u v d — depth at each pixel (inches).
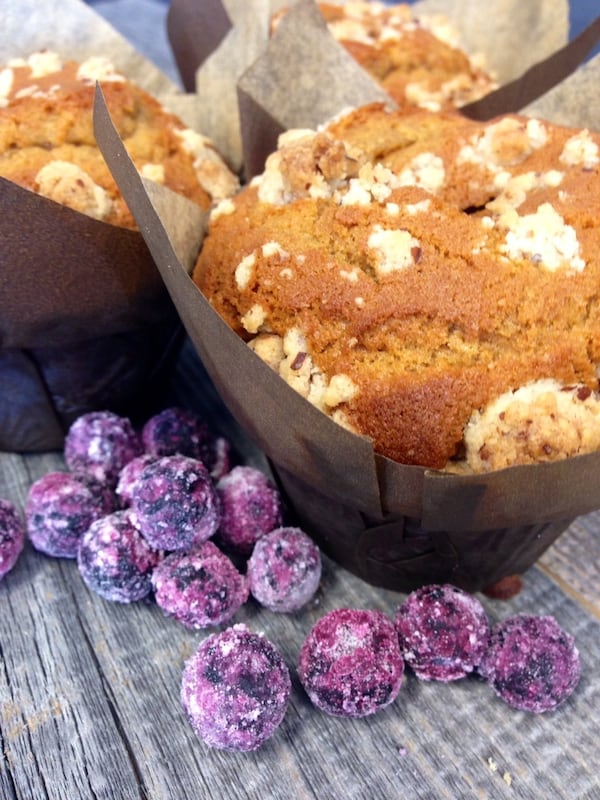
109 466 5.2
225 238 4.6
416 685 4.3
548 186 4.4
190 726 4.1
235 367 3.8
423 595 4.3
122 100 5.4
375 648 4.0
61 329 4.9
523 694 4.0
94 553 4.5
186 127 6.1
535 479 3.5
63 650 4.4
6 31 5.9
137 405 6.1
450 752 4.0
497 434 3.7
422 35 6.9
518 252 4.0
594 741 4.0
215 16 7.0
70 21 6.1
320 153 4.4
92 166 5.1
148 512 4.5
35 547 4.9
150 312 5.2
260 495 4.9
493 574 4.7
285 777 3.9
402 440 3.9
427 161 4.6
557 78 6.0
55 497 4.8
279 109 5.6
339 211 4.2
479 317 3.9
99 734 4.0
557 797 3.8
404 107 5.6
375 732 4.1
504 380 3.8
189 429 5.3
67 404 5.6
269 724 3.8
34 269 4.5
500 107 6.0
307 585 4.5
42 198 4.2
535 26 7.0
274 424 3.9
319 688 4.0
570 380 3.9
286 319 4.1
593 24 5.8
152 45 11.0
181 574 4.4
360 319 3.9
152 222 3.9
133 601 4.7
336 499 4.1
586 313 4.0
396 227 4.1
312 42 5.4
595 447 3.7
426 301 3.9
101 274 4.7
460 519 3.8
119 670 4.3
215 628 4.6
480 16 7.4
